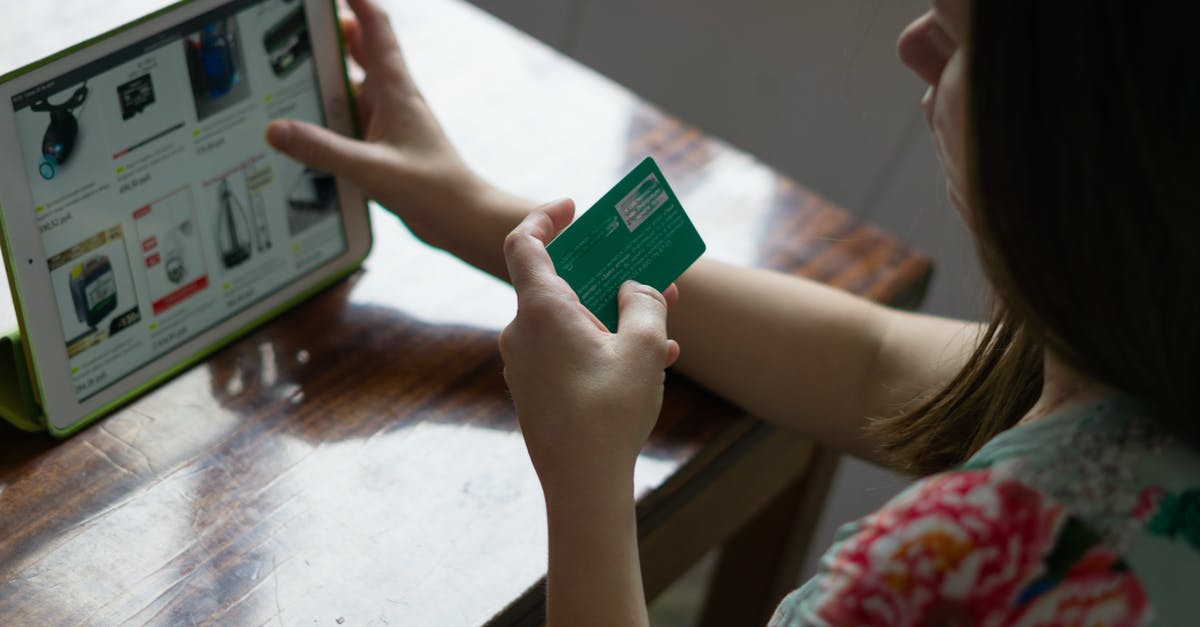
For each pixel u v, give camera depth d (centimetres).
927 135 143
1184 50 38
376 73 81
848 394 74
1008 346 60
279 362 76
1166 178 40
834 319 75
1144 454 44
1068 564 44
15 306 64
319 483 68
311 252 80
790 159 158
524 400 57
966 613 45
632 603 54
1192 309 42
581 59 174
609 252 64
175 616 60
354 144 77
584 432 54
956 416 64
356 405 73
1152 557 43
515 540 65
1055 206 42
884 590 45
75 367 68
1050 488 45
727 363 76
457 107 98
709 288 76
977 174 43
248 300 77
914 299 90
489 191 80
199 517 65
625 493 55
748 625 111
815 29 148
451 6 109
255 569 62
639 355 57
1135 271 42
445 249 81
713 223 90
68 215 66
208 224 73
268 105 75
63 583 61
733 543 105
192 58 69
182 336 74
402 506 67
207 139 72
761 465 86
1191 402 44
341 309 80
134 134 68
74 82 64
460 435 72
